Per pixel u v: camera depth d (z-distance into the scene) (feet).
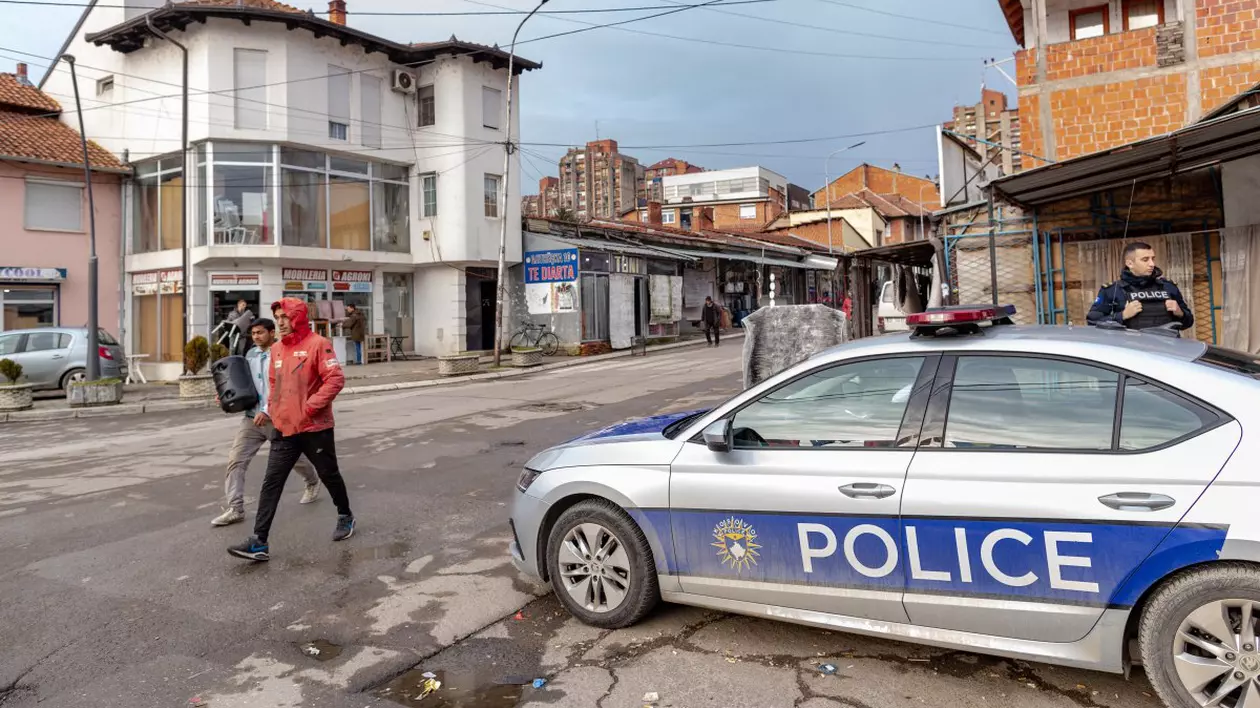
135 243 73.20
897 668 11.15
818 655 11.68
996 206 34.40
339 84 72.90
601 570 12.97
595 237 89.04
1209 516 8.58
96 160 70.49
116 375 55.11
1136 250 18.81
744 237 121.70
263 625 13.62
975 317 10.86
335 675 11.62
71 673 11.91
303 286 70.90
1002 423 10.19
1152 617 9.06
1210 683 8.84
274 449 17.53
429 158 78.64
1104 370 9.86
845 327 25.26
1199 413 9.14
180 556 17.70
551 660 11.91
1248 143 24.35
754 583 11.47
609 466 12.92
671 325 91.56
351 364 72.79
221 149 66.80
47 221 68.59
